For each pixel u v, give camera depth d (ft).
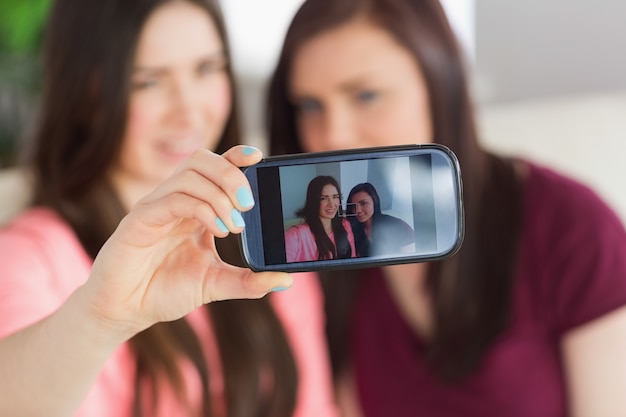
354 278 4.07
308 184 2.05
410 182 2.06
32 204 3.49
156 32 3.27
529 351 3.88
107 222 3.39
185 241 2.03
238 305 3.70
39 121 3.46
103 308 1.95
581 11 5.97
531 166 4.04
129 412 3.34
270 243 2.05
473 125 3.74
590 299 3.81
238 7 6.75
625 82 5.96
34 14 6.20
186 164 1.84
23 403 2.08
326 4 3.43
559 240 3.85
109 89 3.27
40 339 2.05
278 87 3.60
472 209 3.77
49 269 3.10
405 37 3.41
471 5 6.18
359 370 4.14
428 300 3.91
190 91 3.42
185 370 3.50
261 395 3.75
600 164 4.91
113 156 3.38
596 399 3.85
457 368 3.84
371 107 3.48
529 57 6.18
